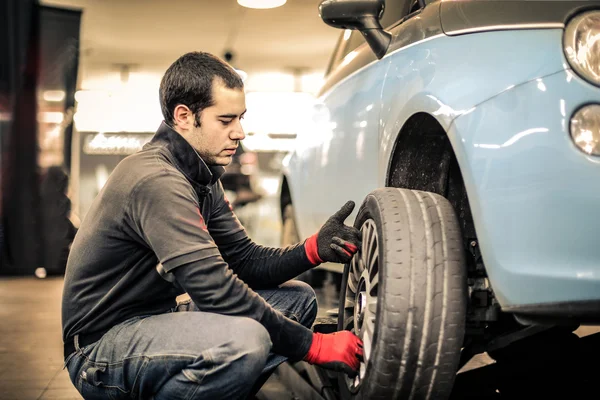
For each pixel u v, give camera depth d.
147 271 1.91
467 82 1.73
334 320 2.40
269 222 13.33
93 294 1.92
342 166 2.66
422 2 2.19
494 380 2.23
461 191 2.13
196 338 1.77
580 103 1.57
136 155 1.92
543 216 1.57
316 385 2.46
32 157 7.43
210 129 1.93
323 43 12.58
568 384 2.22
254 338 1.76
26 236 7.53
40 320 4.68
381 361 1.70
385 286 1.71
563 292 1.55
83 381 1.91
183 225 1.79
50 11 7.15
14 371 3.24
